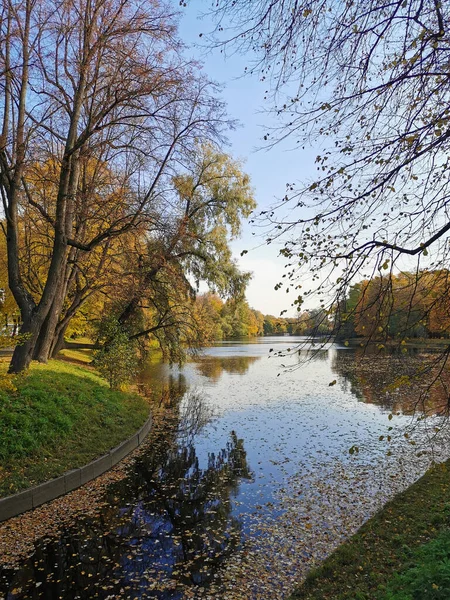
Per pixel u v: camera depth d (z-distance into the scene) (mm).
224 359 44594
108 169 16672
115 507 8258
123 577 5914
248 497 8625
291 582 5625
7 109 13125
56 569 6148
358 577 5211
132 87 13484
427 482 8438
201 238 21109
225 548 6625
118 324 18922
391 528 6523
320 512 7762
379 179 3922
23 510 7816
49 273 13531
